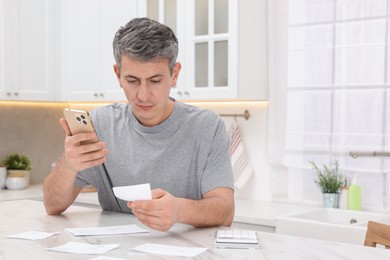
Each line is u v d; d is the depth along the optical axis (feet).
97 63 11.60
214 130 5.82
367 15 9.04
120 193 4.62
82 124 4.87
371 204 9.11
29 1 11.58
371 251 4.21
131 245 4.42
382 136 8.95
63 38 12.10
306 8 9.64
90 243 4.50
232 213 5.55
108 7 11.42
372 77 9.02
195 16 10.02
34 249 4.27
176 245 4.42
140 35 4.92
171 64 5.18
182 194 5.88
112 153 6.05
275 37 10.00
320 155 9.57
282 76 9.95
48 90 11.96
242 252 4.16
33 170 12.91
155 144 5.86
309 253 4.13
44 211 6.09
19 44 11.41
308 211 8.96
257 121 10.53
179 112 5.88
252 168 10.61
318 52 9.55
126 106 6.25
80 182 6.09
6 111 12.39
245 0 9.64
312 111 9.64
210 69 9.82
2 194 10.97
